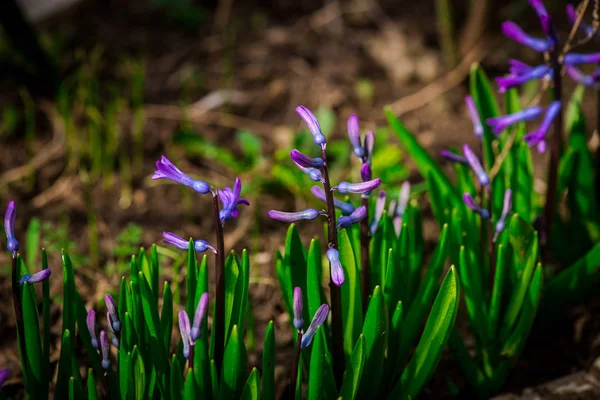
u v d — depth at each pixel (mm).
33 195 1444
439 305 1054
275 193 1444
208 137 1582
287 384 1202
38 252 1351
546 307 1196
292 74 1770
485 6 1648
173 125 1601
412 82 1756
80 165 1494
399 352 1115
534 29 1869
